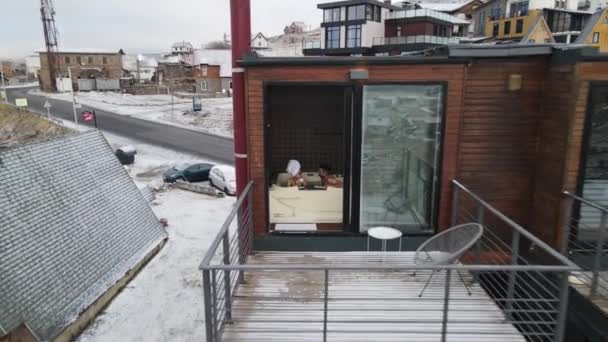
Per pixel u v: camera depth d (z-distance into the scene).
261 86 4.66
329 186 5.47
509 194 4.99
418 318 3.81
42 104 45.69
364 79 4.60
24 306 8.42
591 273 4.53
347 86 4.67
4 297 8.27
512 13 43.94
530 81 4.74
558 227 4.54
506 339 3.52
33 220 10.32
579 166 4.41
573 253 4.64
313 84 4.66
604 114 4.33
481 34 49.78
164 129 33.97
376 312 3.89
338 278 4.50
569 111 4.32
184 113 41.38
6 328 7.91
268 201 4.95
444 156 4.82
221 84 59.97
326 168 6.32
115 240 11.81
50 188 11.52
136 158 25.06
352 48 42.84
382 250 4.98
